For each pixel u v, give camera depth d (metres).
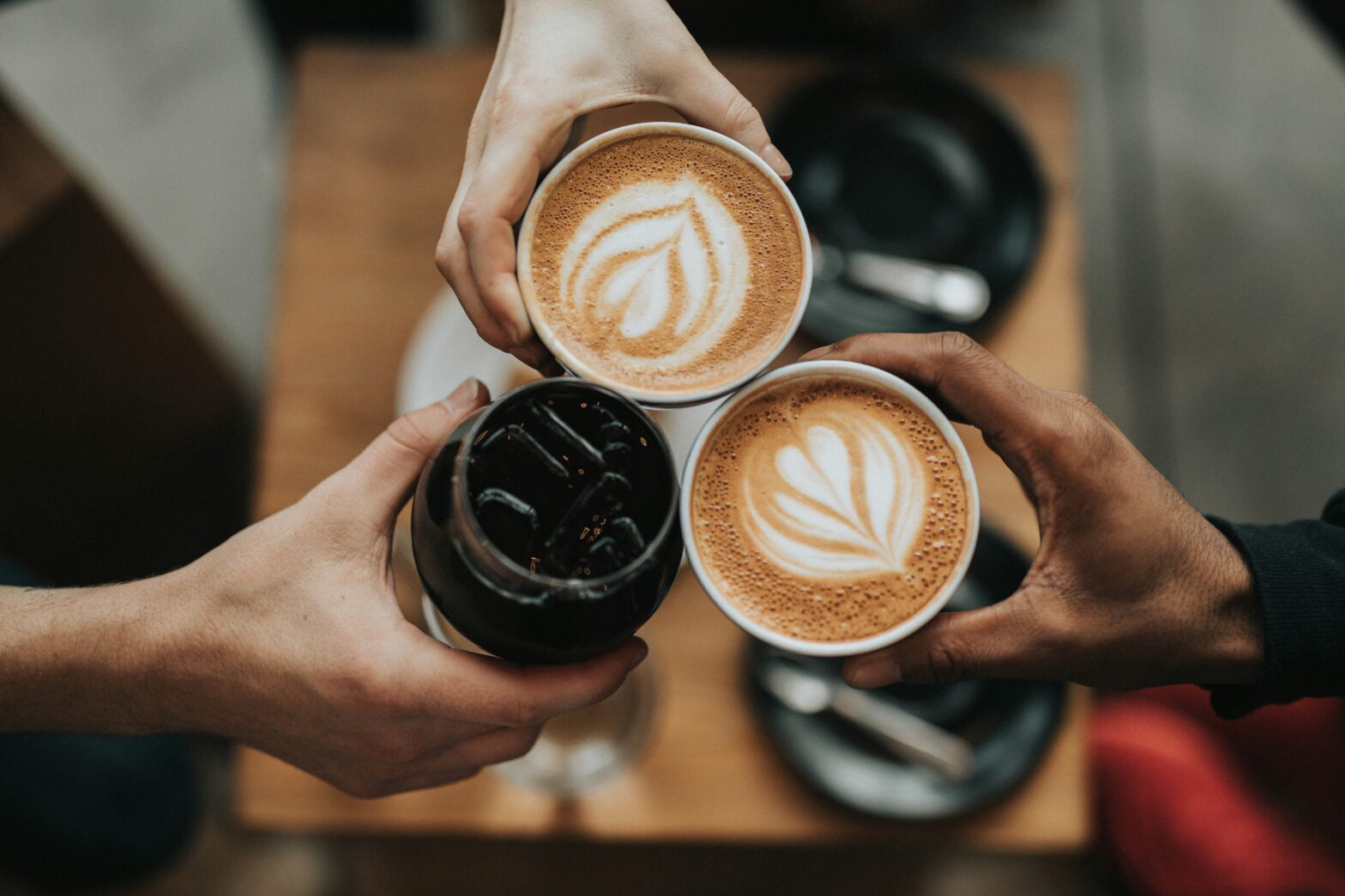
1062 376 0.76
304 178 0.78
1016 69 0.80
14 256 0.79
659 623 0.75
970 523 0.57
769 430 0.58
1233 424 1.23
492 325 0.56
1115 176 1.28
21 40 1.25
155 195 1.22
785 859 1.03
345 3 1.01
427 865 1.03
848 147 0.79
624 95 0.57
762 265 0.58
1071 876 1.04
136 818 0.83
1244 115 1.29
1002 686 0.74
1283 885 0.82
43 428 0.90
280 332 0.77
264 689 0.56
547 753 0.74
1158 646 0.57
